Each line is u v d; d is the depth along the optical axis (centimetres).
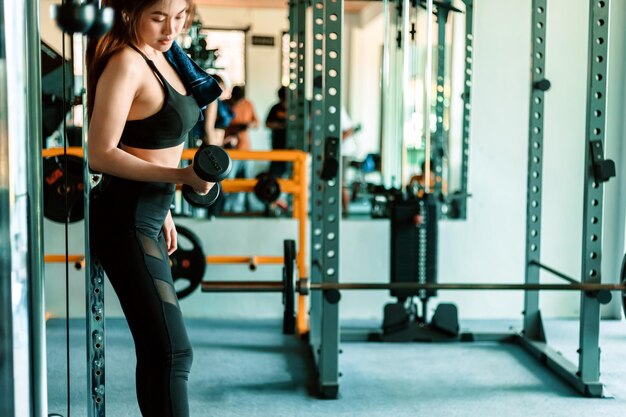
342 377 381
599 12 339
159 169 198
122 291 205
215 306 515
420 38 680
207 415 322
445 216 546
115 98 194
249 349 435
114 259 205
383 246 513
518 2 505
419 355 424
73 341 432
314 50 403
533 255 434
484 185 513
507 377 382
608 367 396
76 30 131
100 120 194
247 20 1029
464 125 504
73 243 489
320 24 400
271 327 490
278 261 469
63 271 491
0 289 141
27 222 146
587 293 352
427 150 439
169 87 204
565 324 504
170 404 202
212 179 192
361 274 513
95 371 231
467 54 496
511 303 521
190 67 214
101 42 198
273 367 398
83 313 495
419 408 333
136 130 206
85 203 204
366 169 782
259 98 1042
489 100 509
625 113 501
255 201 748
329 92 340
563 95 509
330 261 348
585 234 350
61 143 424
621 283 341
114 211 204
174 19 198
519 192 514
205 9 1022
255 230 508
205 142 491
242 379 377
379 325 498
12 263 142
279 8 1026
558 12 505
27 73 145
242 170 770
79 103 218
